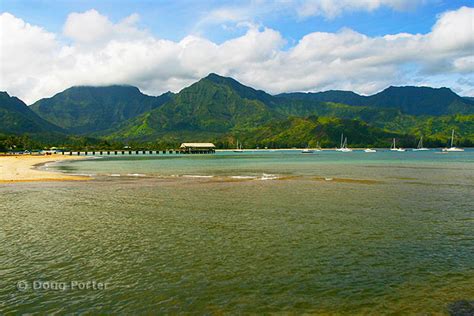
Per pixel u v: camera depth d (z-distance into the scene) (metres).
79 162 120.75
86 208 33.16
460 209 32.59
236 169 83.06
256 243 22.08
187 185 50.53
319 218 28.88
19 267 18.11
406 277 17.00
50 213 30.86
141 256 19.69
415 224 26.89
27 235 23.70
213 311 13.83
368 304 14.45
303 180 56.97
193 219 28.53
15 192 43.31
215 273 17.34
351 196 40.03
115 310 13.92
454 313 13.76
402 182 53.69
